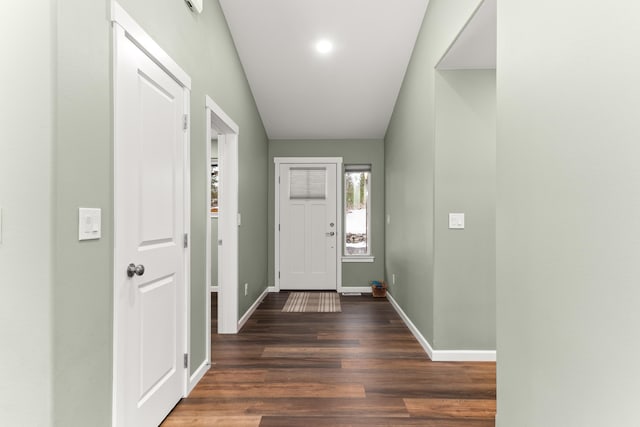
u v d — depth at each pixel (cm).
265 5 301
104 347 142
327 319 395
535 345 141
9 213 117
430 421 192
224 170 346
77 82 127
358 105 454
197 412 201
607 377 104
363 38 338
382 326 368
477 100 275
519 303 153
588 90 112
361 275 548
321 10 307
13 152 117
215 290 540
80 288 129
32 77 116
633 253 95
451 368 261
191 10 231
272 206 550
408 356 284
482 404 210
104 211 142
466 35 226
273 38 336
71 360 124
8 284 117
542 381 137
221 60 297
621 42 99
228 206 345
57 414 118
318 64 375
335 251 550
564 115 123
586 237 113
